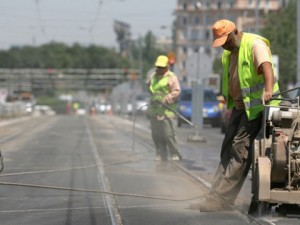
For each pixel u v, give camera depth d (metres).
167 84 40.41
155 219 23.47
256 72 23.39
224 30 23.56
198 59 62.66
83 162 41.69
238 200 27.12
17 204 26.59
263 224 22.17
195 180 33.28
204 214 24.22
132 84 158.00
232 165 24.06
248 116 23.59
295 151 22.53
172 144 41.56
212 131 84.06
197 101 61.66
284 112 22.72
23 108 162.00
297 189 22.67
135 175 35.44
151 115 41.22
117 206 26.19
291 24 142.75
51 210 25.36
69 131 78.38
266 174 22.27
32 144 56.53
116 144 56.53
